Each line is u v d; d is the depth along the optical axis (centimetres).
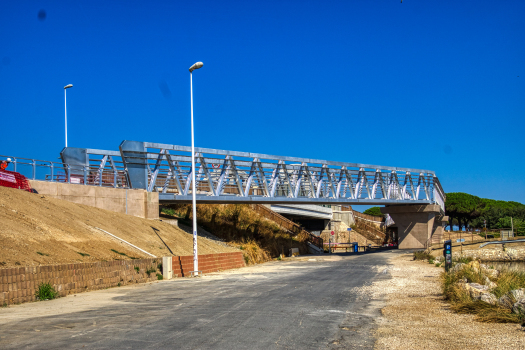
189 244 3011
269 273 2555
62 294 1452
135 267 1950
